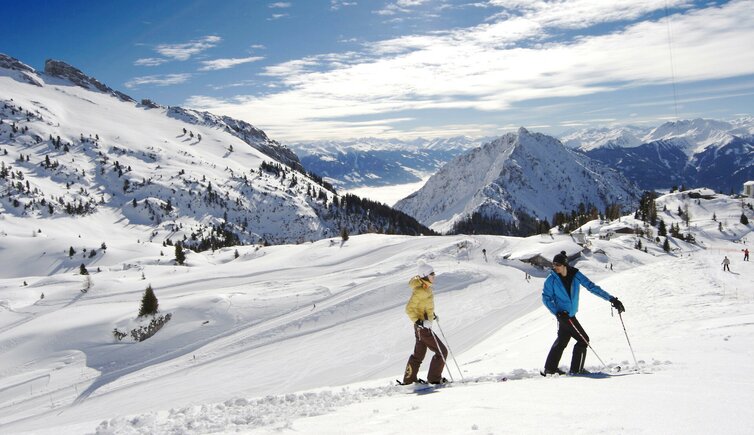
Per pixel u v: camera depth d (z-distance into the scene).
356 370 42.50
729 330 11.12
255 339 53.53
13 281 95.62
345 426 5.18
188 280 86.50
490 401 5.92
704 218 158.88
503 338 31.41
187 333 57.66
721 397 5.18
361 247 102.75
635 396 5.54
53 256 144.00
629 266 84.50
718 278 22.84
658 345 10.72
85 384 47.00
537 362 11.85
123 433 6.50
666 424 4.14
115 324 59.91
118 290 81.94
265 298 66.25
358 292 65.75
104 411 38.00
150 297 61.31
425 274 8.77
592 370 8.55
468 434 4.28
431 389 8.26
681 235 132.00
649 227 135.38
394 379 12.84
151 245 154.75
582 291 31.72
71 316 66.06
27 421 38.09
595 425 4.24
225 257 126.19
